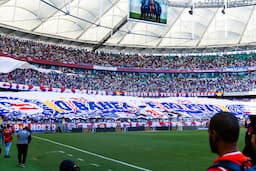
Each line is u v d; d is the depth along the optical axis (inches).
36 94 1841.8
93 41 2691.9
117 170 562.6
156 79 2883.9
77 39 2623.0
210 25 2650.1
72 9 2176.4
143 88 2760.8
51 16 2202.3
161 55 3075.8
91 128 1759.4
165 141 1137.4
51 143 1039.0
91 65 2741.1
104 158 708.0
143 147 941.8
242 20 2605.8
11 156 730.8
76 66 2672.2
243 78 2864.2
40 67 2511.1
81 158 705.0
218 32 2684.5
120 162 652.1
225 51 3031.5
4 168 572.7
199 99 2317.9
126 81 2790.4
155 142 1100.5
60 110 1792.6
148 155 764.6
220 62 2977.4
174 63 3011.8
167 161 668.7
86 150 853.8
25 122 1609.3
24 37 2497.5
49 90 2269.9
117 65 2856.8
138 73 2925.7
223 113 122.0
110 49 2987.2
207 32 2709.2
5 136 716.0
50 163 631.2
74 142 1079.6
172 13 2493.8
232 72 2940.5
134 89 2721.5
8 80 2103.8
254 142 188.5
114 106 1995.6
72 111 1820.9
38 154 764.6
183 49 3041.3
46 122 1670.8
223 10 2182.6
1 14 2050.9
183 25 2600.9
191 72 2960.1
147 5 1498.5
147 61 2987.2
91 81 2628.0
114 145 990.4
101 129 1784.0
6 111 1612.9
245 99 2824.8
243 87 2755.9
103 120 1865.2
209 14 2556.6
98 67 2768.2
